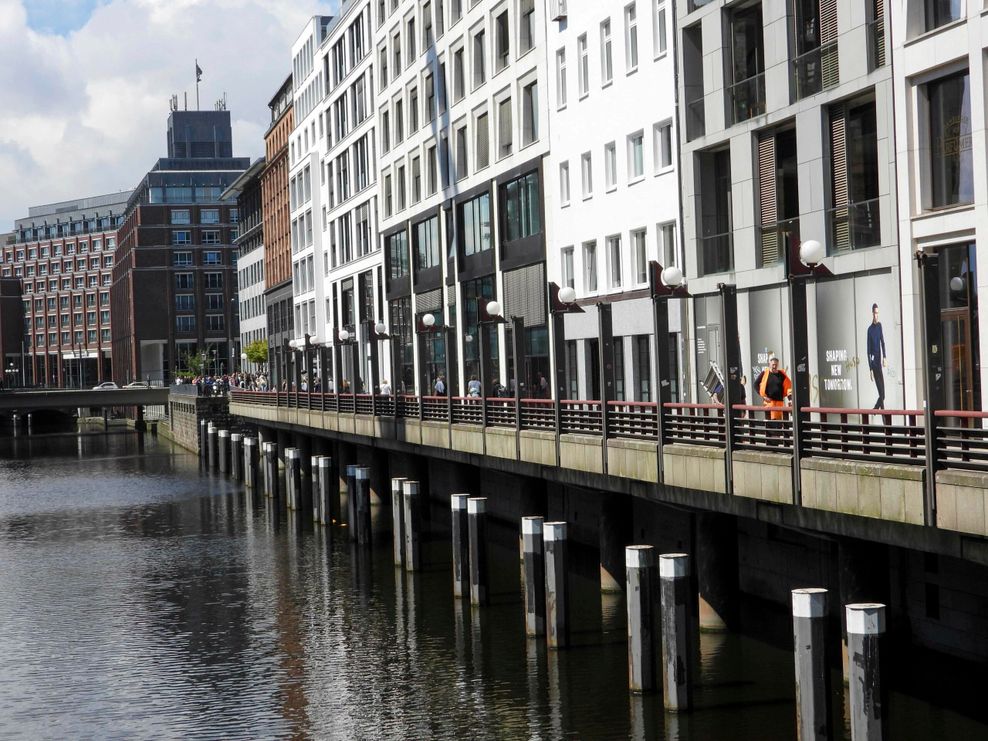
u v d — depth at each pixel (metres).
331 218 94.81
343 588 35.91
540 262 51.56
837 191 31.03
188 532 50.88
